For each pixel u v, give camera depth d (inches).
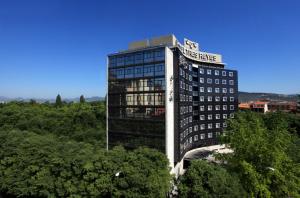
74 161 1654.8
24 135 2379.4
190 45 3304.6
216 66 3727.9
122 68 2397.9
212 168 1471.5
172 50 2361.0
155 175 1497.3
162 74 2100.1
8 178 1900.8
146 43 2733.8
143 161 1558.8
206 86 3410.4
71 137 3474.4
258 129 1924.2
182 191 1405.0
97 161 1614.2
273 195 1606.8
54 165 1731.1
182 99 2516.0
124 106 2381.9
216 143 3535.9
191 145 3107.8
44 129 3878.0
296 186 1573.6
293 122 3553.2
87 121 4254.4
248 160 1712.6
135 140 2288.4
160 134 2121.1
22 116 4178.2
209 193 1360.7
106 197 1576.0
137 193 1418.6
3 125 3887.8
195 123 3262.8
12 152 2003.0
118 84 2431.1
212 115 3494.1
